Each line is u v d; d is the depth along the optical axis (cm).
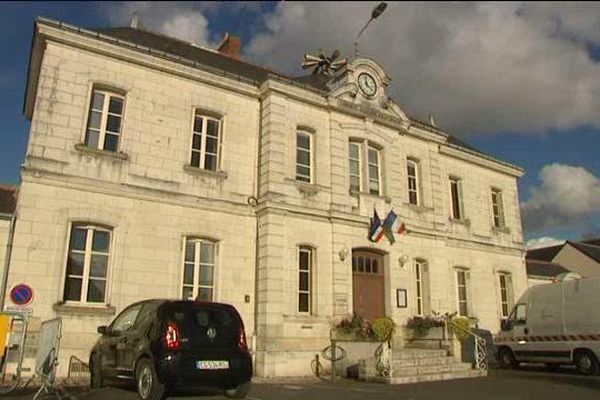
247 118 1573
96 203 1277
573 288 1517
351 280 1580
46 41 1286
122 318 1002
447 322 1580
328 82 1823
